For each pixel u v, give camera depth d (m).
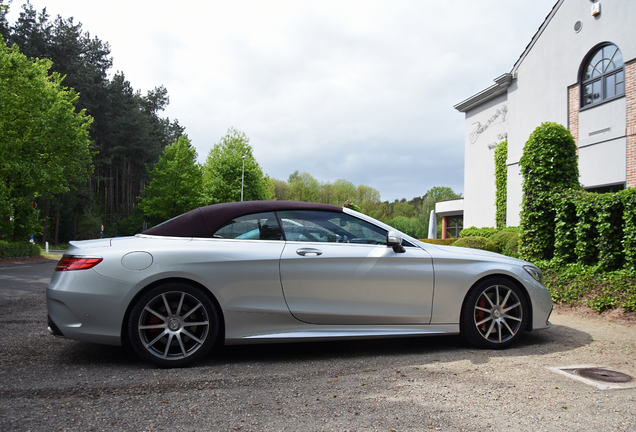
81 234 49.06
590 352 3.86
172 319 3.38
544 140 7.81
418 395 2.74
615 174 11.85
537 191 7.89
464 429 2.23
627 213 6.13
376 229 3.99
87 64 45.00
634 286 5.78
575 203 7.02
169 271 3.36
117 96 49.78
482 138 21.33
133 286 3.30
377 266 3.79
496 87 19.69
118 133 49.56
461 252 4.13
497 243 12.65
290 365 3.45
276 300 3.60
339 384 2.96
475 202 21.83
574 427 2.26
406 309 3.84
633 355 3.76
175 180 43.97
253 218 3.80
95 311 3.27
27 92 19.30
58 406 2.52
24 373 3.16
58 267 3.43
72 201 47.41
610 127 12.01
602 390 2.85
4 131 19.08
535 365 3.44
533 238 8.01
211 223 3.72
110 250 3.40
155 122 63.00
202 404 2.58
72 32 43.56
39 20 40.66
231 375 3.17
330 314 3.68
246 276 3.53
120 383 2.96
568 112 13.35
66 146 21.56
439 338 4.45
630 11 11.45
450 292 3.92
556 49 13.73
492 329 4.00
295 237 3.79
